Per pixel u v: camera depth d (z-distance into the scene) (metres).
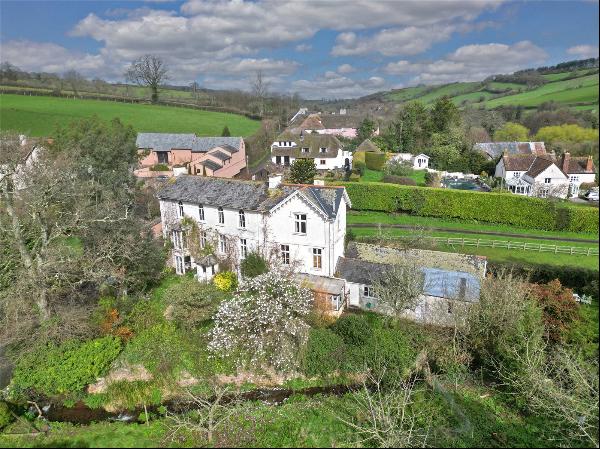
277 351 27.50
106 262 33.12
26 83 137.38
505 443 21.02
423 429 22.08
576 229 51.22
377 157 84.75
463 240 48.44
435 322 30.64
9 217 33.03
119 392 26.08
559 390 20.91
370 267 35.41
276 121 127.56
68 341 26.92
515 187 66.38
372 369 26.67
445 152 86.75
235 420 23.47
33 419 24.20
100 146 55.88
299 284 32.28
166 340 29.44
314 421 23.45
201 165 75.00
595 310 23.73
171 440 21.47
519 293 26.48
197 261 38.97
